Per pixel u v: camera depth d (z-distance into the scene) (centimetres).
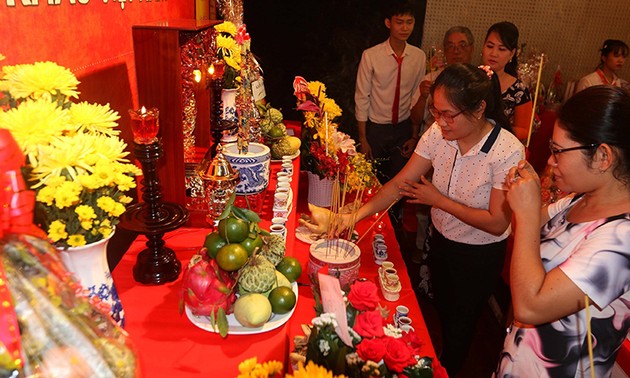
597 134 113
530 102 302
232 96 235
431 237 238
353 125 515
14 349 62
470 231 211
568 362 130
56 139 91
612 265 112
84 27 145
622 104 113
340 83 501
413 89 407
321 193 241
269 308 120
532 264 120
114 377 73
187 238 164
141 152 130
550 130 414
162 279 138
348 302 117
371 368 101
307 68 495
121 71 173
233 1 252
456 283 221
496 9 497
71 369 69
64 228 94
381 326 111
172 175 166
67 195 88
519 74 455
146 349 114
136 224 135
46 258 73
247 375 90
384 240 228
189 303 120
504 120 196
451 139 189
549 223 141
